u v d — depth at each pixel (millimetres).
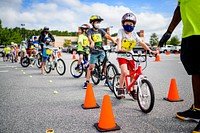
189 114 3189
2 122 3270
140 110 3775
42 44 8781
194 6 2684
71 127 3045
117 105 4121
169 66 11711
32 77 8086
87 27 7141
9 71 10289
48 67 9117
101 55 5738
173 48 36656
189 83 6254
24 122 3260
